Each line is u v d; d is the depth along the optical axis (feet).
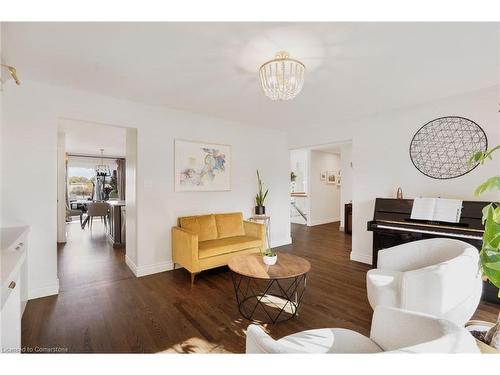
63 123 13.62
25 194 8.21
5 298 3.65
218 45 6.22
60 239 16.28
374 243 10.62
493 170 8.95
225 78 8.13
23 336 6.25
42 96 8.51
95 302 8.12
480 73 7.82
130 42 6.09
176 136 11.73
